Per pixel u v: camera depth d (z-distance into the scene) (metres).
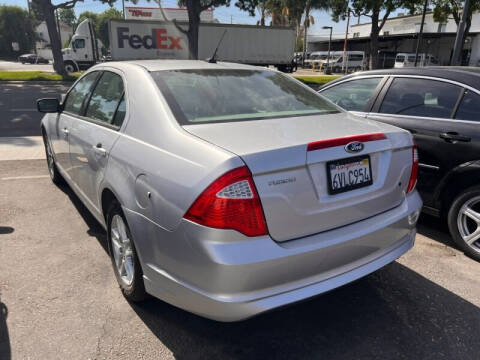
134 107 2.70
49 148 4.96
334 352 2.38
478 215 3.39
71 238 3.71
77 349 2.35
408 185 2.66
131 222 2.39
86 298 2.82
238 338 2.49
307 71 46.56
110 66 3.38
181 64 3.13
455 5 22.62
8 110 11.56
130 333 2.49
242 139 2.15
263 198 1.95
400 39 49.66
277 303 2.00
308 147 2.07
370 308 2.80
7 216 4.17
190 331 2.53
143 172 2.30
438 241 3.83
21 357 2.27
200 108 2.56
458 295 2.96
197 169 2.01
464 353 2.38
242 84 3.00
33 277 3.06
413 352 2.39
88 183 3.26
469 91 3.54
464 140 3.41
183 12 38.88
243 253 1.91
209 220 1.91
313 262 2.10
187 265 2.04
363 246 2.30
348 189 2.25
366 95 4.39
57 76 22.67
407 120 3.87
